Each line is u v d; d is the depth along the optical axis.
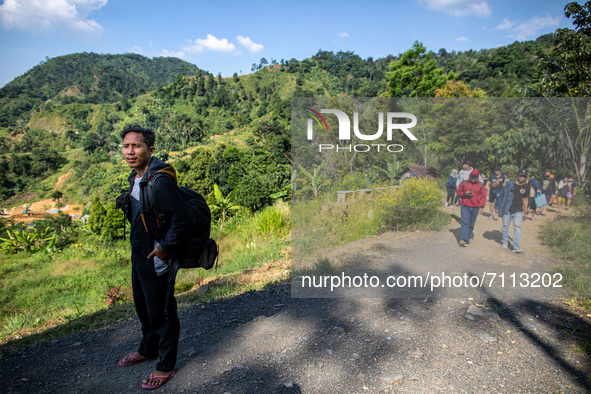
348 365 2.04
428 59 24.80
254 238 7.66
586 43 5.20
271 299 3.32
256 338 2.50
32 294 6.97
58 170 139.50
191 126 143.38
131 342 2.81
